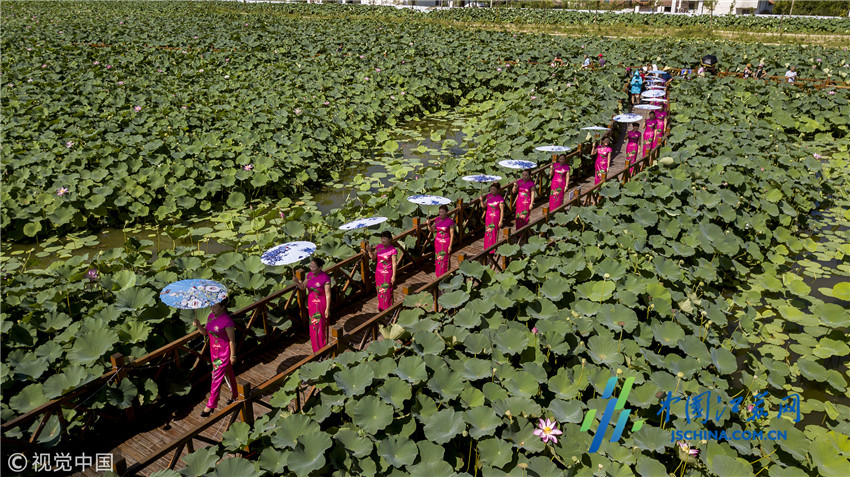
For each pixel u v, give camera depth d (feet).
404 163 51.67
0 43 92.27
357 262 26.13
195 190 40.19
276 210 34.45
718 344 22.09
